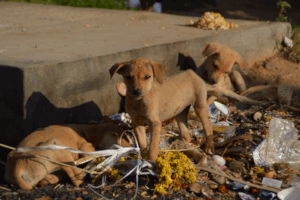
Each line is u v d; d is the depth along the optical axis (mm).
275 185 3277
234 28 7727
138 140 3668
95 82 4508
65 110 4137
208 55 5160
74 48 4988
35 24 7457
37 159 3016
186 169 3295
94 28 7391
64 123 4152
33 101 3676
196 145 4227
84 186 3254
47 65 3795
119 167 3424
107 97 4781
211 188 3281
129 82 3160
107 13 10203
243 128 4883
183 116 4168
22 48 4852
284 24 8891
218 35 6754
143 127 3691
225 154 3990
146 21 8945
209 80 5438
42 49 4824
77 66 4191
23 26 7086
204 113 3967
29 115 3656
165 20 9359
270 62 8055
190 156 3789
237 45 7309
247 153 3883
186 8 19547
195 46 6266
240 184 3293
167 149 3832
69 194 3092
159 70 3199
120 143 3596
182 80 3861
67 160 3152
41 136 3311
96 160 3471
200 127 4766
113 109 4949
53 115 3979
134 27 7766
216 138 4391
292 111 5656
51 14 9188
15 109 3646
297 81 7293
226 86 6074
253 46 7828
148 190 3193
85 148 3490
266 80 7383
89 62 4355
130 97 3398
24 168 3029
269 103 5930
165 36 6445
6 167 3141
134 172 3291
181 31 7227
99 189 3188
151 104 3352
